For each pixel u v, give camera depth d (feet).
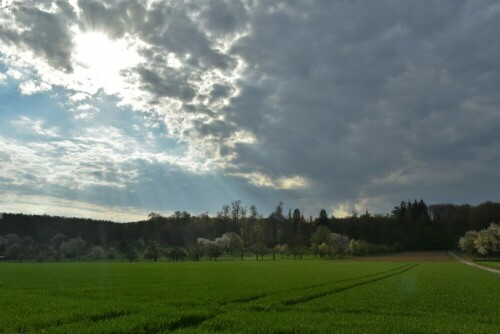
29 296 108.68
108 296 110.11
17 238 553.64
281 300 102.22
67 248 543.80
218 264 375.45
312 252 609.42
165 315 74.79
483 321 76.54
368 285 154.30
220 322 69.31
